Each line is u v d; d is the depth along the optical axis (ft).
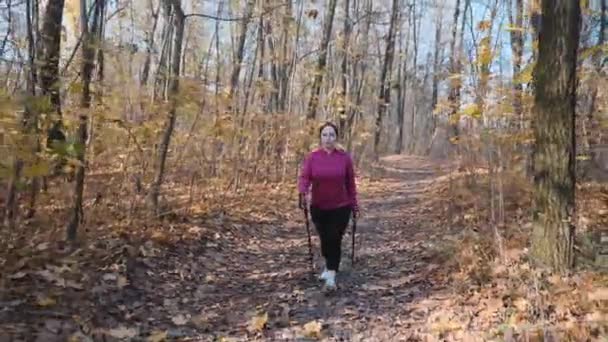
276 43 51.21
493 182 27.66
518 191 29.96
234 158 38.88
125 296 17.63
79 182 21.07
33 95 18.44
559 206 17.61
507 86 27.96
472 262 20.25
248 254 25.59
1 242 18.47
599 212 25.31
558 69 17.62
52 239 20.88
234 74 41.73
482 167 34.88
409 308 17.44
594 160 32.71
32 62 19.43
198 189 34.17
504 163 30.94
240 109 39.50
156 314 16.85
